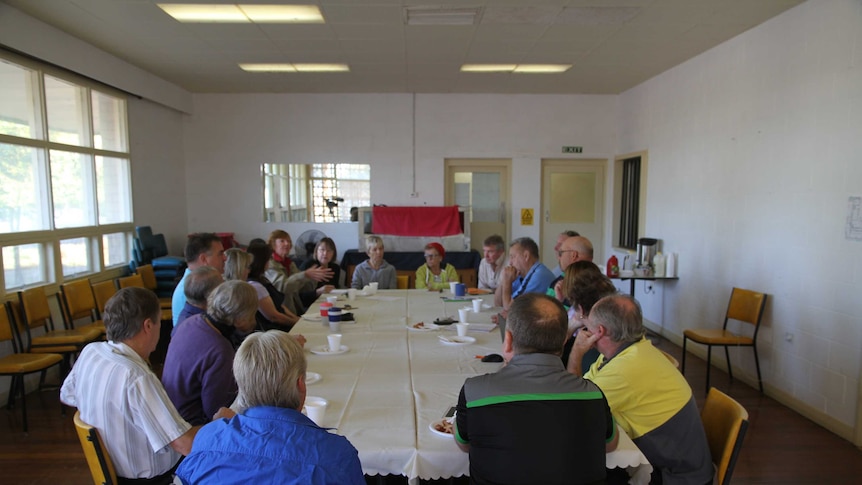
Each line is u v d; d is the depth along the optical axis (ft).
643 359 5.89
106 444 5.69
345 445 3.96
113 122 18.83
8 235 13.41
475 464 4.64
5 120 13.51
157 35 15.53
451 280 15.66
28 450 10.47
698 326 16.99
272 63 18.86
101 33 15.28
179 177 23.66
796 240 12.55
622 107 23.70
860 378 10.64
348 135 24.39
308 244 23.35
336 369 7.64
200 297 7.88
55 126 15.44
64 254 15.79
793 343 12.62
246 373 4.16
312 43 16.37
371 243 15.78
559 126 24.45
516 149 24.52
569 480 4.43
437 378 7.25
